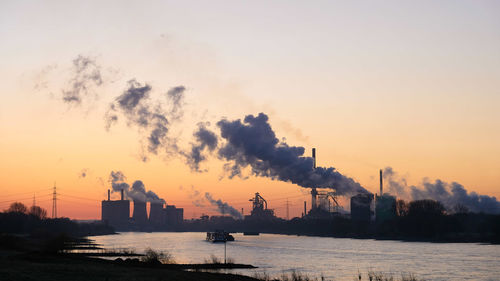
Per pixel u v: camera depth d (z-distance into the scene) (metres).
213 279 106.69
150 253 162.38
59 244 172.12
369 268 165.00
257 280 112.81
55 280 90.12
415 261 189.50
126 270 112.12
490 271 154.50
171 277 103.44
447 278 138.75
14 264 112.81
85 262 130.75
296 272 151.00
